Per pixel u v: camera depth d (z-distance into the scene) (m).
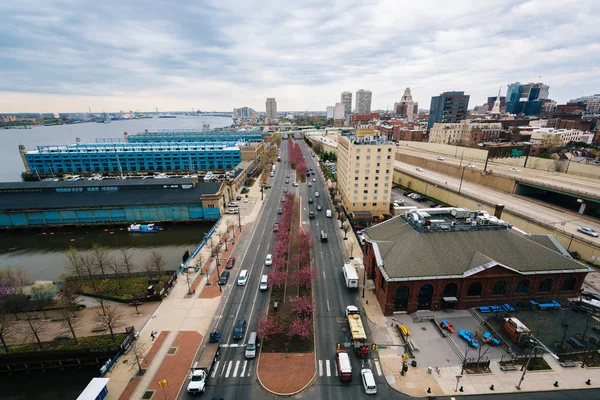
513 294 62.22
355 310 61.31
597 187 105.94
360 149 108.44
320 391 46.28
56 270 90.31
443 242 65.00
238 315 63.62
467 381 46.88
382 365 50.38
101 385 45.03
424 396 44.88
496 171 137.38
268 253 89.56
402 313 62.12
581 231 84.88
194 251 89.31
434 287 60.34
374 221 110.69
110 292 72.44
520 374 47.75
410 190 156.62
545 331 55.59
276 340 56.53
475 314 60.56
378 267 64.94
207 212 118.12
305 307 62.16
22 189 123.44
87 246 103.94
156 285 74.81
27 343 57.28
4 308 63.72
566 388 45.22
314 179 180.25
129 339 56.00
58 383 53.66
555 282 62.44
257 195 147.88
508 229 69.31
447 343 54.31
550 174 130.38
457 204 124.00
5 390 53.53
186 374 49.66
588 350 50.47
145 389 46.97
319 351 53.91
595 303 59.00
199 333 58.78
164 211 117.88
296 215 119.81
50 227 116.50
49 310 66.69
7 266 91.69
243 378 48.75
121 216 117.88
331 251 90.50
